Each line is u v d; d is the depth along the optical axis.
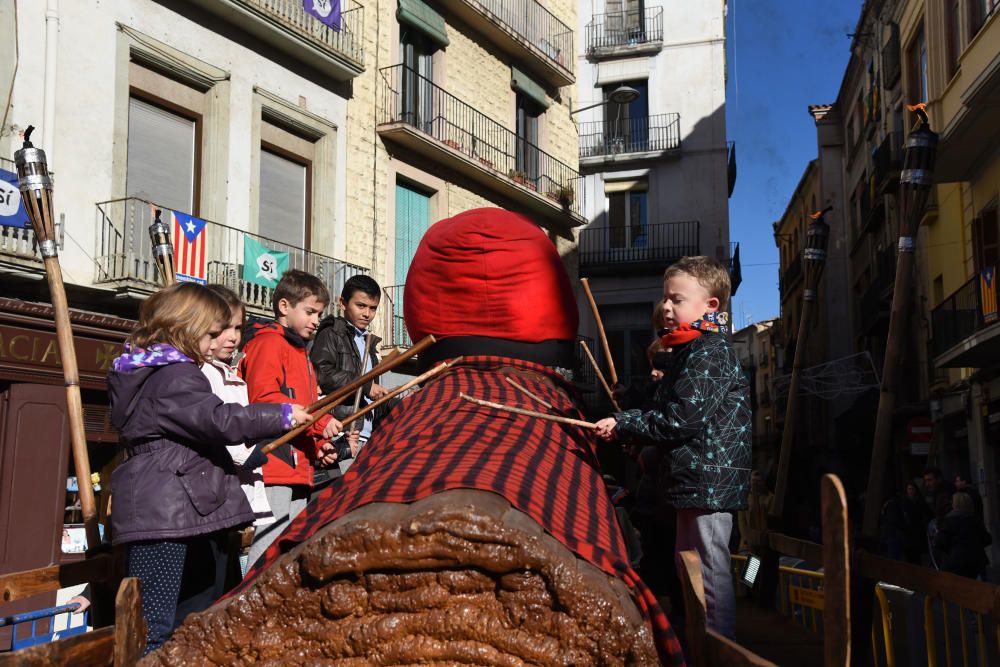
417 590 1.94
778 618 5.16
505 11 22.05
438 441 2.50
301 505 4.52
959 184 20.36
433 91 19.52
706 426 3.31
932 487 16.19
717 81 29.50
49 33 11.66
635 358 29.20
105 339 11.99
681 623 4.12
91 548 3.37
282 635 1.98
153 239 4.26
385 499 2.10
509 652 1.89
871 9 28.41
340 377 5.06
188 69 13.70
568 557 1.96
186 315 3.19
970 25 16.25
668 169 29.58
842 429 33.16
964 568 12.61
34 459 11.10
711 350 3.36
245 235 14.53
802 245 43.66
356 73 16.55
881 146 25.80
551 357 3.46
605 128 30.19
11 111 11.23
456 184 20.05
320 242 16.22
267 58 15.17
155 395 3.09
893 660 4.52
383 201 17.77
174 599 3.14
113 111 12.46
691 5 29.83
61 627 5.64
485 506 2.00
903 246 3.51
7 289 11.50
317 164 16.33
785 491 5.16
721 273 3.54
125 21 12.73
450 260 3.42
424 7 18.97
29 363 11.14
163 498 3.08
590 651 1.87
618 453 4.37
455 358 3.38
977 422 20.31
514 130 22.62
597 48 30.06
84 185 12.03
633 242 29.84
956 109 16.92
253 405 3.10
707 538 3.30
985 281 17.16
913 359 25.19
